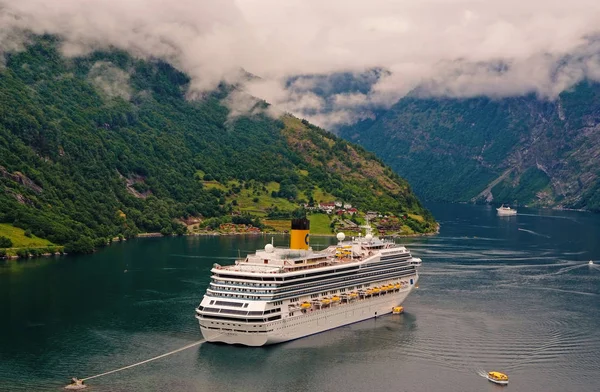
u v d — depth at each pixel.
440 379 187.88
